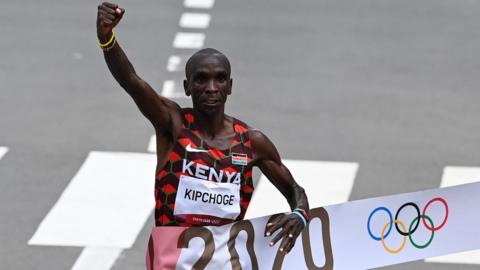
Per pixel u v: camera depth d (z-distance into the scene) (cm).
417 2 5328
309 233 1917
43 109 3878
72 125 3716
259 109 3903
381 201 1939
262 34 4775
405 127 3762
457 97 4084
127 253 2694
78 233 2812
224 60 1716
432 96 4091
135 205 3020
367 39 4744
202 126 1741
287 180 1797
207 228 1770
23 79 4203
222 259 1795
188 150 1730
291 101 4000
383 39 4753
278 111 3891
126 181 3212
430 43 4722
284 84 4175
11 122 3738
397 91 4138
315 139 3625
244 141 1748
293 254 1895
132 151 3472
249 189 1773
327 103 3984
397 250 1964
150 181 3216
